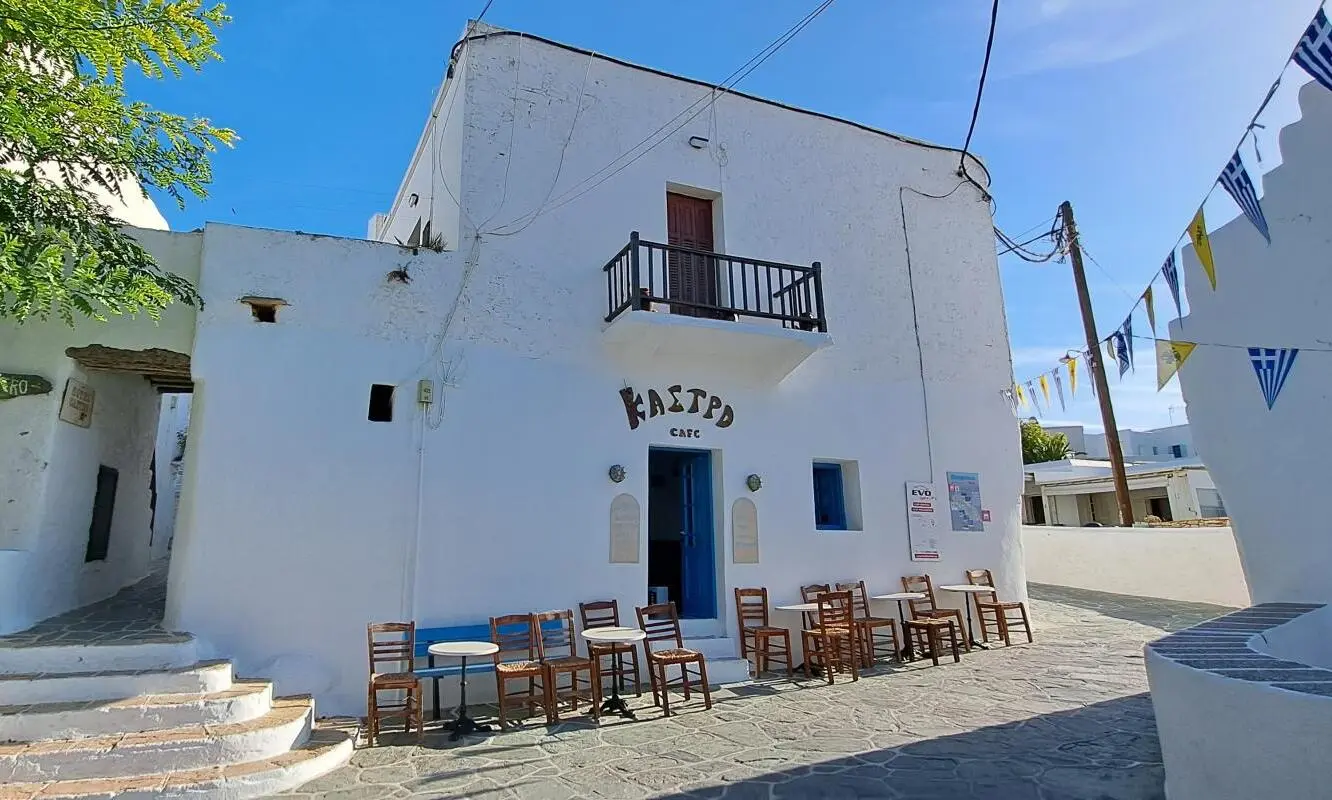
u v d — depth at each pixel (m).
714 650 8.12
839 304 9.91
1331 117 5.53
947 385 10.41
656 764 5.17
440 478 7.31
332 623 6.66
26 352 6.70
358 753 5.54
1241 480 6.22
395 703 6.64
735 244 9.39
